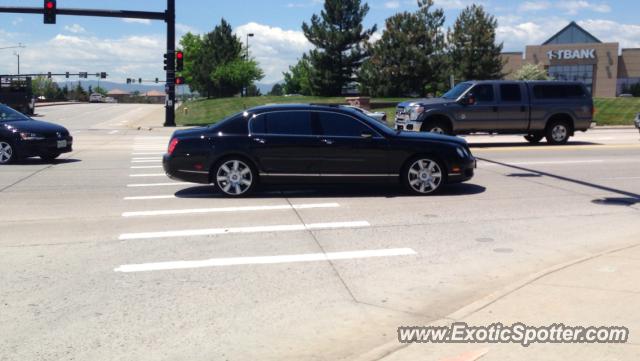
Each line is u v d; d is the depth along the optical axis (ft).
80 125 123.95
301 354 14.89
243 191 35.96
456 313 16.84
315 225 28.48
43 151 52.95
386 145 36.01
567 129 68.44
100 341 15.71
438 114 65.21
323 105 36.88
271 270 21.58
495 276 20.79
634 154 57.88
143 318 17.22
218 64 258.98
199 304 18.29
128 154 62.85
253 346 15.38
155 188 39.70
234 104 179.63
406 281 20.35
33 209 32.58
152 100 460.96
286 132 35.83
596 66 271.69
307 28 185.57
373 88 168.04
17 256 23.40
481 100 66.18
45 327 16.63
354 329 16.37
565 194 36.65
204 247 24.63
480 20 167.32
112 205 33.71
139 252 23.93
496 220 29.53
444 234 26.71
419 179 36.42
